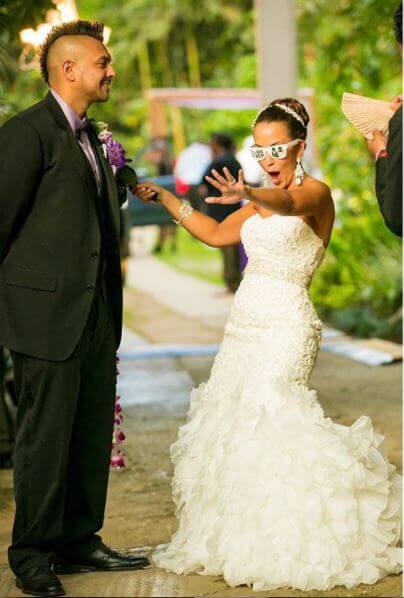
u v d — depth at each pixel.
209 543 4.38
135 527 5.28
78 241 4.24
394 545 4.50
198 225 4.82
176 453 4.73
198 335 11.39
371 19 11.23
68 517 4.52
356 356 9.73
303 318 4.62
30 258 4.23
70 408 4.26
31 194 4.22
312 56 19.95
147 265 19.03
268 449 4.40
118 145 4.51
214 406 4.68
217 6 27.72
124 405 8.17
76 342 4.21
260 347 4.61
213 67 29.56
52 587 4.17
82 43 4.27
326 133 13.80
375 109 4.46
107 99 4.37
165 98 21.14
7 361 7.09
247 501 4.35
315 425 4.44
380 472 4.52
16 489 4.28
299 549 4.26
